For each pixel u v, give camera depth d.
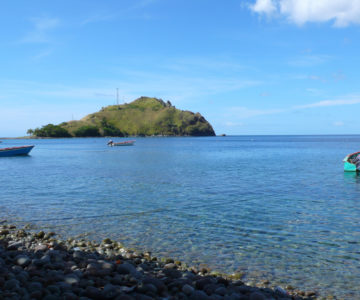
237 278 8.84
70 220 15.30
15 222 14.92
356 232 13.21
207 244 11.84
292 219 15.40
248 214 16.45
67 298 5.90
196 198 20.83
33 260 8.11
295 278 8.92
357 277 8.98
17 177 32.28
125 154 78.75
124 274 7.78
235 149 106.69
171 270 8.25
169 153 82.69
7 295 5.81
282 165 46.25
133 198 20.83
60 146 146.00
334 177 31.98
